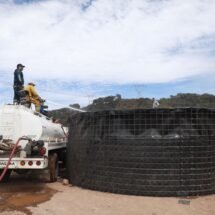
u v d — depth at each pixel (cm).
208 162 1011
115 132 1037
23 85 1449
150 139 995
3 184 1216
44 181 1282
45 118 1366
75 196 991
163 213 819
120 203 907
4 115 1201
